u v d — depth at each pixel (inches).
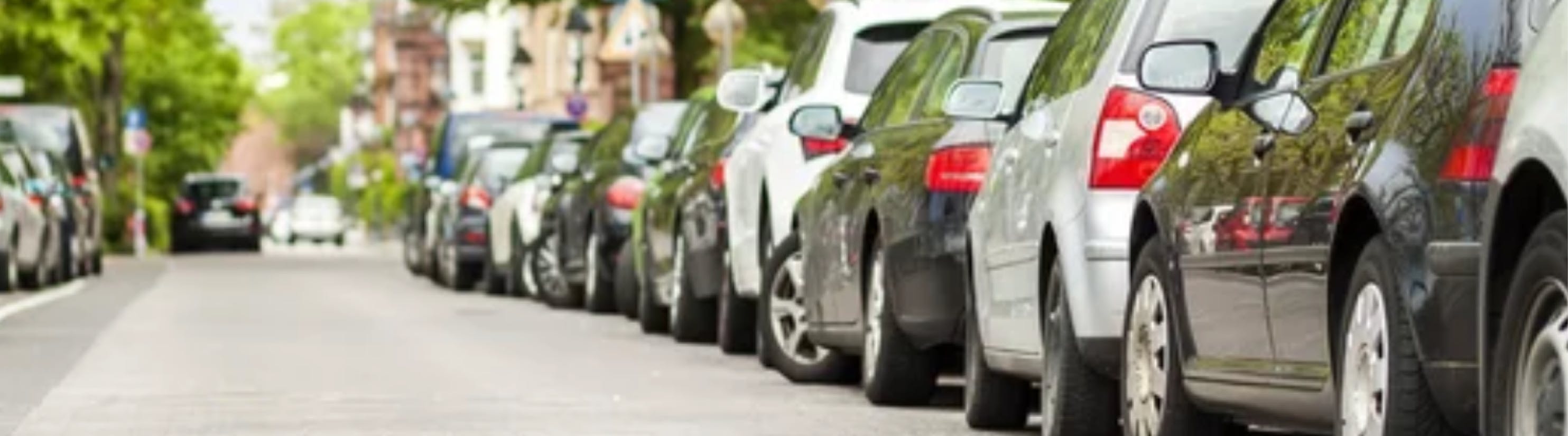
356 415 673.0
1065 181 538.9
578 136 1576.0
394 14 6412.4
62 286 1791.3
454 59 5403.5
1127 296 522.0
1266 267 439.2
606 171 1298.0
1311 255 419.5
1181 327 482.3
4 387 771.4
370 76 7377.0
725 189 942.4
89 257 2059.5
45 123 2257.6
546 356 934.4
